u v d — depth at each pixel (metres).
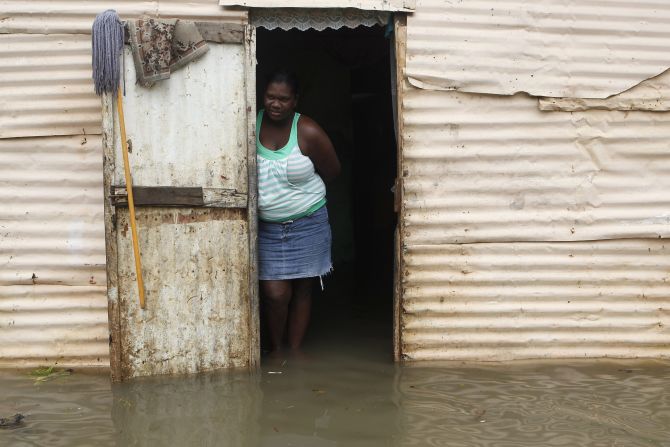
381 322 5.26
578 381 4.14
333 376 4.20
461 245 4.38
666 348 4.51
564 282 4.45
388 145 7.07
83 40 4.17
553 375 4.23
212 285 4.15
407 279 4.37
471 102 4.32
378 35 6.39
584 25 4.32
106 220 3.97
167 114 4.02
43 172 4.25
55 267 4.30
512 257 4.41
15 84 4.18
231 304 4.18
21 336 4.32
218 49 4.05
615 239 4.45
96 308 4.33
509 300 4.43
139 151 4.00
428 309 4.39
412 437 3.45
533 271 4.43
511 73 4.31
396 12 4.21
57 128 4.22
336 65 6.77
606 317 4.48
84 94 4.20
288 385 4.07
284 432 3.51
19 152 4.23
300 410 3.75
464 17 4.26
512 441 3.40
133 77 3.96
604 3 4.32
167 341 4.12
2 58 4.16
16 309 4.30
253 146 4.10
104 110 3.92
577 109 4.37
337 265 7.11
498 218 4.38
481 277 4.40
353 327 5.14
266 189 4.25
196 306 4.14
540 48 4.32
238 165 4.11
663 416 3.67
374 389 4.01
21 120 4.21
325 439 3.44
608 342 4.48
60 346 4.33
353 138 7.20
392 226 7.24
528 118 4.36
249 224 4.15
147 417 3.66
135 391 3.97
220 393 3.96
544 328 4.46
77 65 4.18
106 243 3.98
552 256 4.43
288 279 4.43
